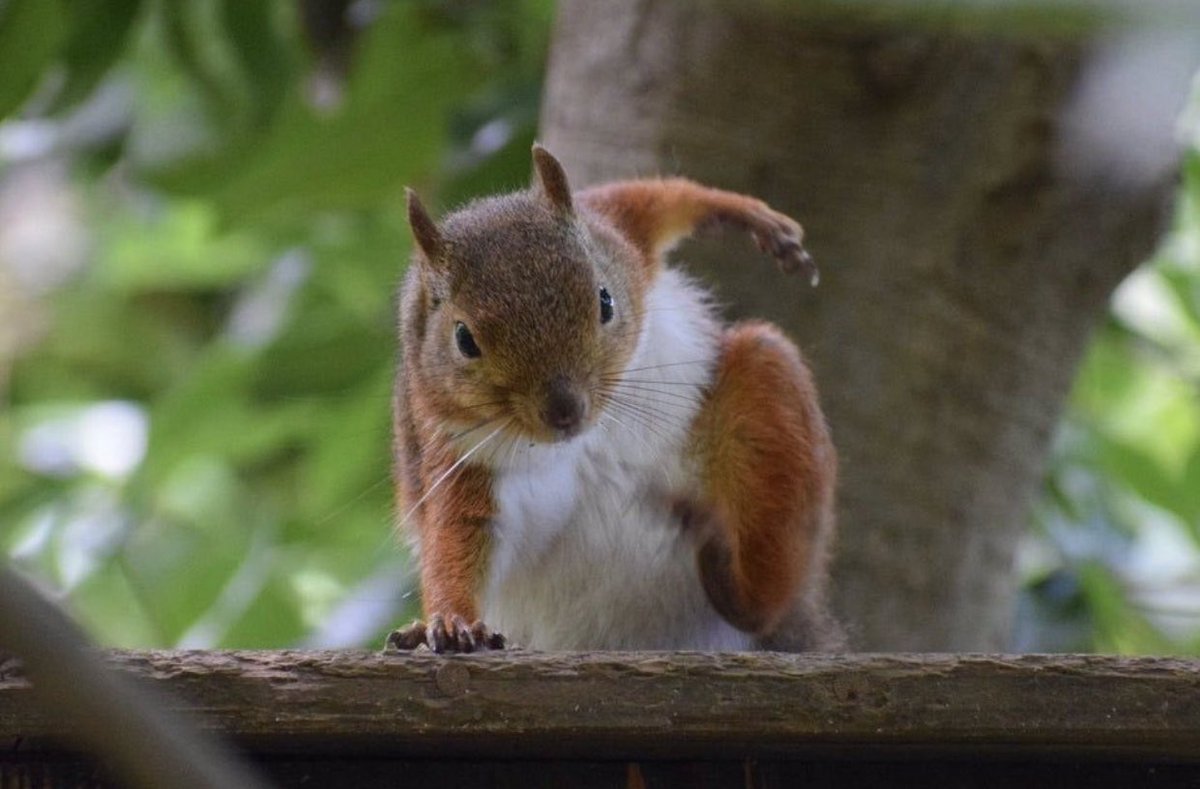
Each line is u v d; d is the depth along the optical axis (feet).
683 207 7.28
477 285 7.15
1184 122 7.77
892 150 7.50
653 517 7.25
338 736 6.83
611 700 6.84
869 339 7.50
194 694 6.82
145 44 8.02
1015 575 7.61
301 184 7.98
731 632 7.28
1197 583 7.91
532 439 7.13
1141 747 6.87
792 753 6.91
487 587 7.20
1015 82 7.47
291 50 7.94
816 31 7.45
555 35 7.65
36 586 5.74
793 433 7.20
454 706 6.83
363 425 8.05
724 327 7.31
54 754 6.86
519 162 7.82
